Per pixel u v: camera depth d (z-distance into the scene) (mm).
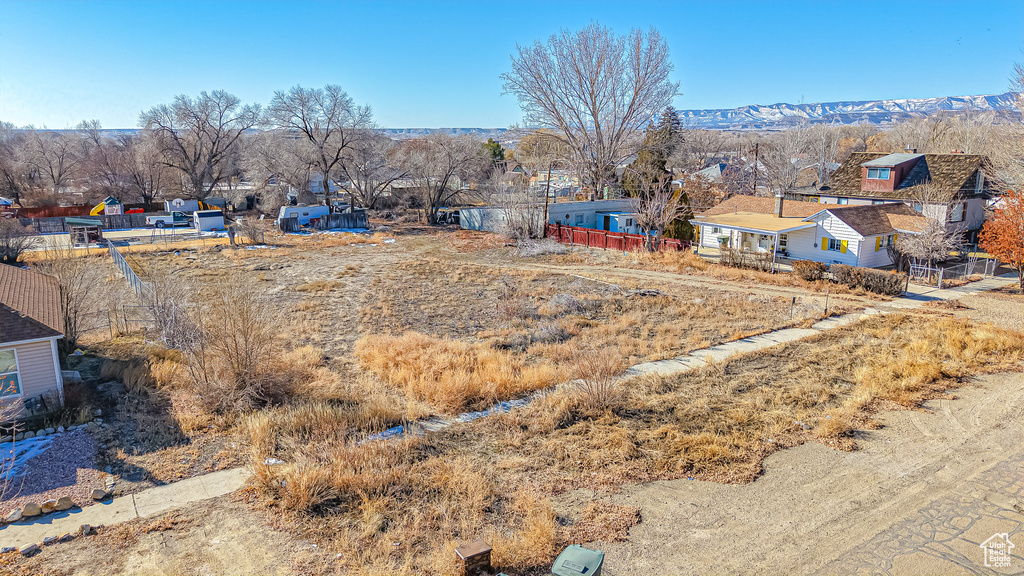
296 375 15703
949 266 31922
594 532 9016
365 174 60562
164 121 65000
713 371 16625
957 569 8016
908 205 35375
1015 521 9188
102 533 9008
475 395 14852
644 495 10195
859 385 15383
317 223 52906
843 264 30453
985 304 24156
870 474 10852
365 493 10055
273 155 63188
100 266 33844
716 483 10609
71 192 85188
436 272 33688
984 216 37438
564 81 54969
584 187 61156
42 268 25469
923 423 13141
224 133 70688
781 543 8727
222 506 9820
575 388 15086
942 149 67750
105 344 19516
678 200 38812
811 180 85312
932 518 9328
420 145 78812
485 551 7719
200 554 8453
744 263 32594
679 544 8727
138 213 57969
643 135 57750
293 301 26281
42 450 11828
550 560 8258
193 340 17547
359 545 8641
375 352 18016
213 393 13992
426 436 12531
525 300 26297
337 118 58406
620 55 52938
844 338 19781
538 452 11797
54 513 9625
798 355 18078
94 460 11469
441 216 58594
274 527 9172
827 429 12633
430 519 9281
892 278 25859
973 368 16578
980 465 11102
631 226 47469
